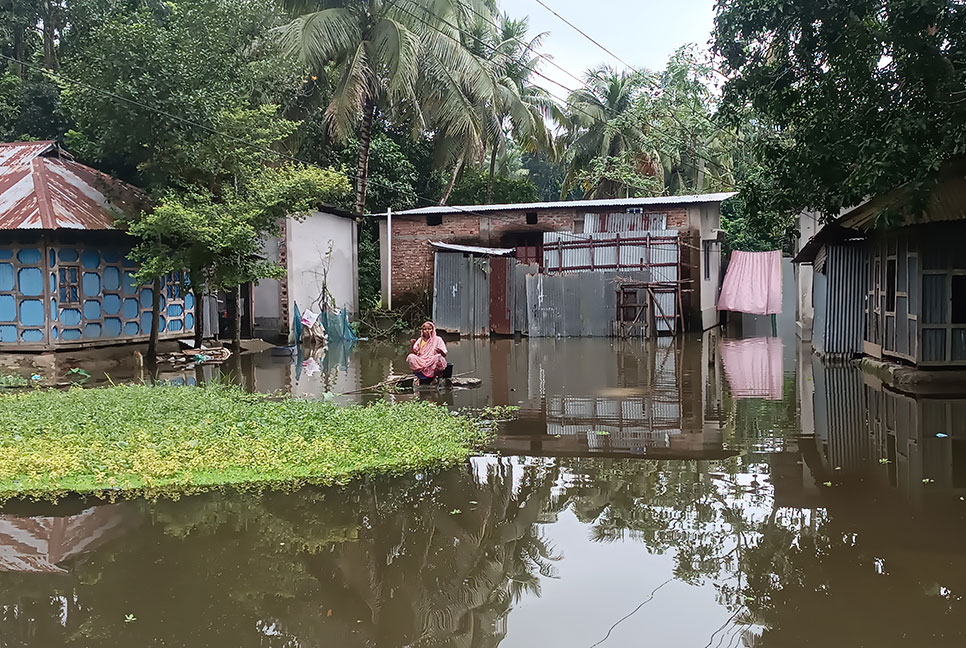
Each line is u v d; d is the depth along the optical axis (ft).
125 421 28.27
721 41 35.32
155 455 24.02
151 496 21.61
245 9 56.70
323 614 14.66
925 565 16.08
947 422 30.25
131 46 50.70
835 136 35.09
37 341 52.54
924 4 28.43
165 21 60.70
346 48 77.51
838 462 24.49
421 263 87.92
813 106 36.29
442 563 17.07
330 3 78.18
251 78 57.62
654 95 94.94
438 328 83.82
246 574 16.52
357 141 95.40
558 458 25.88
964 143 31.81
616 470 24.22
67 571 16.62
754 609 14.29
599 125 112.98
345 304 85.20
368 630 14.01
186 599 15.33
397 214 87.10
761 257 91.97
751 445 27.27
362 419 29.27
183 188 55.98
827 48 32.71
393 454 25.49
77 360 53.16
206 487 22.33
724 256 102.94
